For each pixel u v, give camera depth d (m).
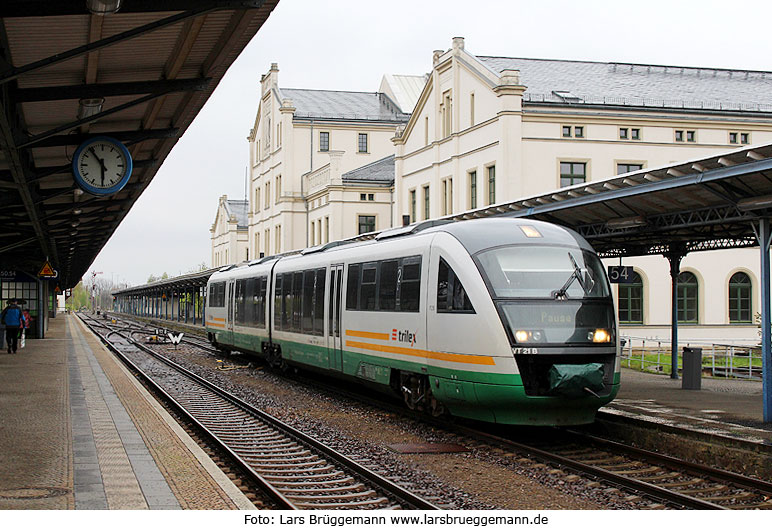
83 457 9.49
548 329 11.43
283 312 20.92
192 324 61.06
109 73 11.48
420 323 13.15
